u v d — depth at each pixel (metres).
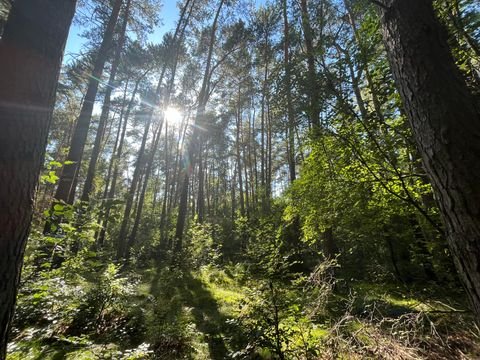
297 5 7.34
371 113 3.02
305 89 3.05
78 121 6.16
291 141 5.70
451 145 1.44
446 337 3.02
